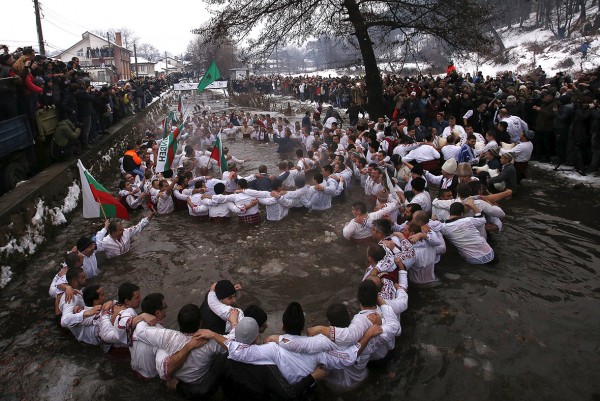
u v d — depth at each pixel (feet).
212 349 12.79
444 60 130.31
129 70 210.18
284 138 50.29
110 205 23.25
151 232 26.37
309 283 19.61
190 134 59.47
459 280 19.16
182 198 29.53
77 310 16.02
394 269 16.81
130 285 14.82
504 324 16.03
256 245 23.88
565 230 23.53
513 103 38.75
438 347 14.97
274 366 12.06
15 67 26.94
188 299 18.67
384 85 65.87
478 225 20.48
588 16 133.28
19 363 15.10
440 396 12.89
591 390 12.83
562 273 19.31
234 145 58.39
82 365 14.89
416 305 17.49
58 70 38.34
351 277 19.98
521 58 118.73
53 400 13.34
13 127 25.49
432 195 30.73
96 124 41.52
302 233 25.27
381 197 23.98
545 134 35.73
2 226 21.21
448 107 44.93
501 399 12.64
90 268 20.54
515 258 20.79
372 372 13.98
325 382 13.58
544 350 14.58
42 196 26.32
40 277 21.49
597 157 31.81
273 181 27.68
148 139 49.24
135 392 13.50
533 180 32.27
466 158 30.81
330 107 61.46
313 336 12.74
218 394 13.30
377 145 34.42
